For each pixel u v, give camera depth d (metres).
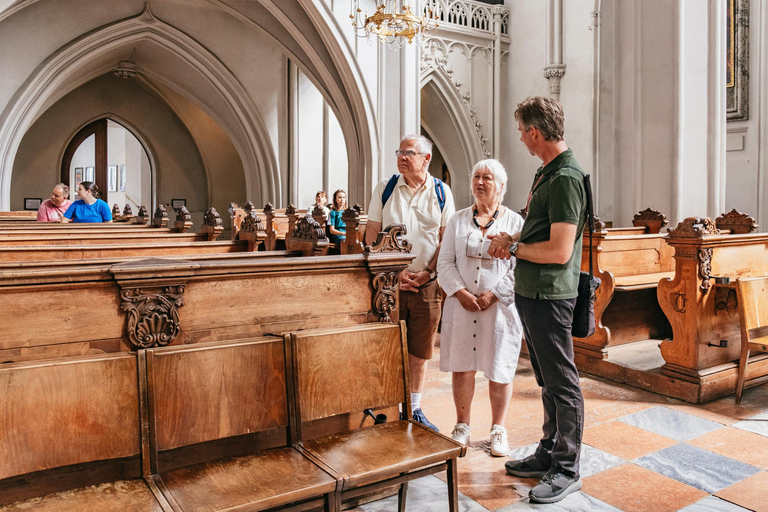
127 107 17.64
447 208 3.58
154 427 2.09
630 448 3.42
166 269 2.19
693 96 8.27
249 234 4.73
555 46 12.59
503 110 14.05
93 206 8.62
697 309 4.23
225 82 13.91
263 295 2.46
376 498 2.82
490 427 3.74
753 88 11.67
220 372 2.24
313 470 2.13
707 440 3.53
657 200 8.61
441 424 3.81
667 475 3.07
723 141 8.17
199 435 2.19
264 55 14.08
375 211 3.63
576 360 5.09
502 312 3.23
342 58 10.53
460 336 3.31
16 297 1.98
